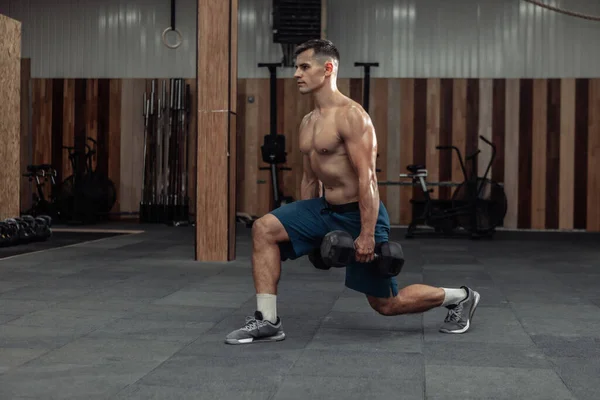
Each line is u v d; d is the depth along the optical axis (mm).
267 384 2463
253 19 11094
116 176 11117
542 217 10531
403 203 10789
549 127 10516
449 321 3369
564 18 10672
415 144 10742
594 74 10633
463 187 9023
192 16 11164
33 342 3104
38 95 11188
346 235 2912
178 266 5844
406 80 10750
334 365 2727
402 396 2336
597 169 10445
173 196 10836
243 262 6145
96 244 7656
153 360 2795
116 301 4168
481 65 10812
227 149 6188
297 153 10945
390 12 10906
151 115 10977
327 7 10969
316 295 4457
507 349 3023
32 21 11305
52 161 11188
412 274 5566
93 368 2670
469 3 10820
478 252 7309
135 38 11242
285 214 3096
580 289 4781
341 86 10891
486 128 10625
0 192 7875
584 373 2639
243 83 10906
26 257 6398
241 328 3146
